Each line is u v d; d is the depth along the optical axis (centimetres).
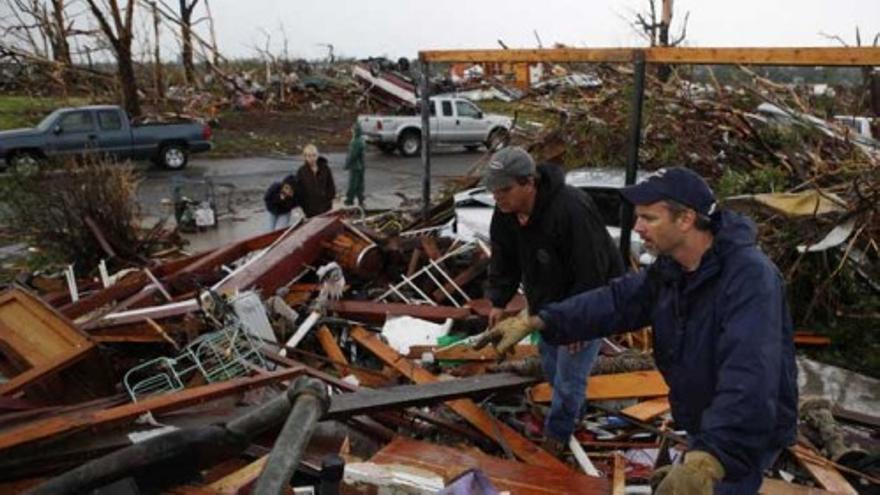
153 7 2727
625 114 1055
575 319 297
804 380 590
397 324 608
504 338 313
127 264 928
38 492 221
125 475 228
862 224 712
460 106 2280
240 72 3419
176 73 3253
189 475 244
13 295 514
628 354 530
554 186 363
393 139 2228
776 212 721
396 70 3216
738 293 228
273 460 196
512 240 408
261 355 498
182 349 510
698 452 216
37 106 2612
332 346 577
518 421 465
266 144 2392
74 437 332
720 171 959
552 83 1373
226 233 1202
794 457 418
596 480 350
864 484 413
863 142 930
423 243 752
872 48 479
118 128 1852
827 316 713
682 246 236
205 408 400
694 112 1039
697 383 246
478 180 1198
